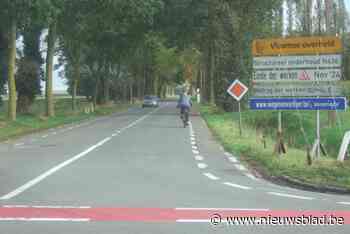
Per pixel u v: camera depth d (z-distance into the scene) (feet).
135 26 192.54
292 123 125.29
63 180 49.08
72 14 163.22
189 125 133.49
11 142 88.94
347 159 62.95
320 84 64.13
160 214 34.73
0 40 154.20
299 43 64.59
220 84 180.55
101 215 34.35
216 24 182.60
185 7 184.34
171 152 73.77
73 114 175.94
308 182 47.55
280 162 58.54
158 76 447.83
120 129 119.75
